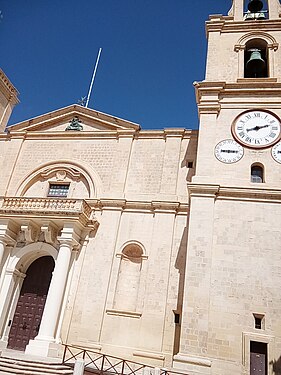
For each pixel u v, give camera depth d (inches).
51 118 892.0
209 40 786.2
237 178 609.6
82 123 875.4
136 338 605.3
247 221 566.6
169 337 595.2
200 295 521.7
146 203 715.4
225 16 833.5
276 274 522.6
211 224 568.4
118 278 668.1
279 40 759.1
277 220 559.5
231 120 669.9
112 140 822.5
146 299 626.5
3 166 838.5
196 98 734.5
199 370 472.7
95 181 770.2
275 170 609.9
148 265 657.0
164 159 759.1
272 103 672.4
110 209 721.6
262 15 863.7
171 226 681.0
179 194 717.9
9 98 1016.2
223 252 550.0
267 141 637.3
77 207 690.2
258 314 501.0
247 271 531.2
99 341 609.0
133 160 783.1
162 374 469.4
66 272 648.4
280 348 476.4
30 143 866.1
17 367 463.8
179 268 645.3
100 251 684.1
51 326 602.5
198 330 500.4
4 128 986.7
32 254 732.0
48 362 488.7
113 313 631.2
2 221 704.4
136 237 693.9
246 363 475.2
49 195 793.6
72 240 665.6
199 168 625.6
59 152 834.8
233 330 497.0
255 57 750.5
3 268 705.6
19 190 796.0
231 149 639.1
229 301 515.5
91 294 648.4
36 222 702.5
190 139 776.9
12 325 688.4
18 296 713.0
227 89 695.7
